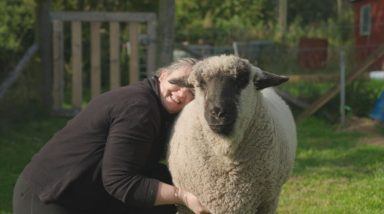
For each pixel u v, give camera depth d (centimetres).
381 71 1652
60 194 374
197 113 383
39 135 981
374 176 726
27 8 1460
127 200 371
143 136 375
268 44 1766
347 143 926
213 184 385
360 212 587
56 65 1178
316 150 881
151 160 415
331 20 2569
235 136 361
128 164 370
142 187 372
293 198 643
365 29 2105
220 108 348
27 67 1148
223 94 352
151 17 1168
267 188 393
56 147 381
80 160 375
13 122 1047
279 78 376
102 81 1538
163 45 998
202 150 384
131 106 375
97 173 378
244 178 381
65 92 1504
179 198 385
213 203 389
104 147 378
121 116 372
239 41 2000
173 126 425
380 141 938
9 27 1423
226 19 2350
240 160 376
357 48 1631
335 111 1148
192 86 383
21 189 385
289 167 433
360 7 2136
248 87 365
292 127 482
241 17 2231
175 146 409
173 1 995
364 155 837
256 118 377
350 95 1154
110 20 1176
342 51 1078
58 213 380
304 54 1669
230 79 358
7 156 834
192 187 396
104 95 386
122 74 1416
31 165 387
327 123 1109
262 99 388
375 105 1116
